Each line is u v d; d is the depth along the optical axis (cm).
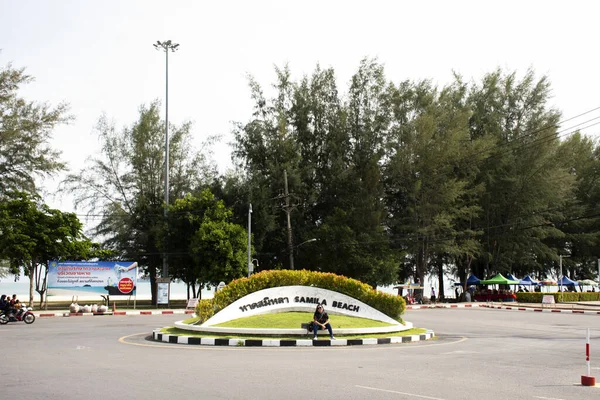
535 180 5631
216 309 2064
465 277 5925
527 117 5825
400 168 5394
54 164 4794
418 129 5394
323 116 5850
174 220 4853
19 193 4062
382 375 1112
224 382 1021
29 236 3912
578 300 5516
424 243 5453
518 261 5925
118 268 4041
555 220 6131
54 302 5775
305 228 5516
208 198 4906
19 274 4400
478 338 2002
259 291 2120
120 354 1479
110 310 3928
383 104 5691
